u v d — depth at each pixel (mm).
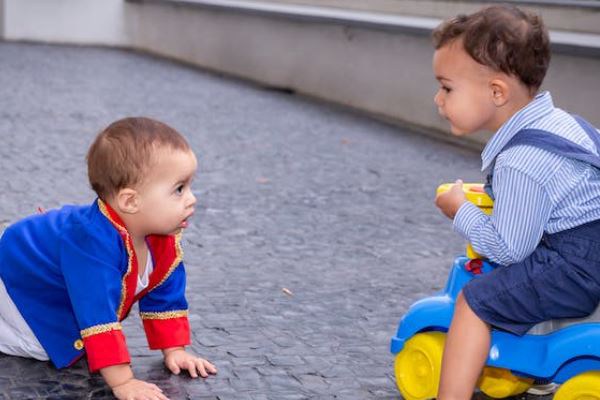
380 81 12844
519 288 3803
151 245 4336
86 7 20344
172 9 18594
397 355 4328
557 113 3926
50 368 4449
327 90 14062
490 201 4035
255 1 17062
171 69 16922
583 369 3957
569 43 9766
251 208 7625
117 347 4078
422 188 8766
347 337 4988
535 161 3736
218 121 11742
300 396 4246
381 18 13062
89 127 10648
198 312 5227
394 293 5766
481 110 3912
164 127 4180
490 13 3871
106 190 4105
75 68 16016
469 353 3854
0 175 8062
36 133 10094
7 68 15297
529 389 4461
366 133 11578
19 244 4410
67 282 4105
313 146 10516
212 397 4191
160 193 4086
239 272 5980
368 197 8281
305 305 5449
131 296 4273
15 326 4477
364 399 4258
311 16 14055
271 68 15445
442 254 6684
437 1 13141
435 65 3996
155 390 4109
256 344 4820
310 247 6656
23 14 20016
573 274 3771
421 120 12094
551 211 3793
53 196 7477
